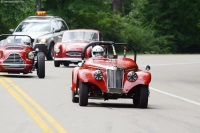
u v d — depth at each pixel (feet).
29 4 308.40
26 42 161.68
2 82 138.41
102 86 98.84
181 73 199.21
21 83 138.31
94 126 77.41
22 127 75.41
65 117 85.35
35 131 72.33
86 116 86.94
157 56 318.86
